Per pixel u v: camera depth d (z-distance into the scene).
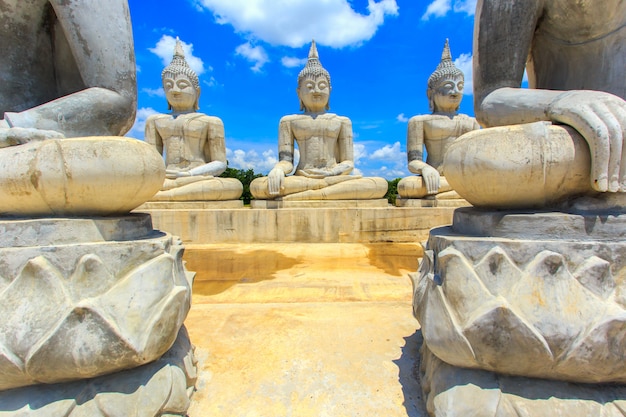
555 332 1.55
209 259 5.66
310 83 8.62
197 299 3.81
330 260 5.59
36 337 1.53
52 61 2.61
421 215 7.20
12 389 1.65
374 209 7.12
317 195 7.95
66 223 1.75
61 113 2.08
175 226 7.01
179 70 8.95
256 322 3.09
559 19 2.27
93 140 1.76
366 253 6.09
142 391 1.72
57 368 1.57
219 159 9.30
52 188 1.74
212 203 7.88
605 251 1.63
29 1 2.34
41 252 1.63
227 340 2.76
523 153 1.76
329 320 3.12
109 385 1.69
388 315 3.23
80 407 1.61
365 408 2.01
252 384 2.21
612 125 1.66
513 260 1.68
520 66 2.29
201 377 2.28
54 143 1.73
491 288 1.68
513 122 2.15
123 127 2.41
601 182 1.68
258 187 7.98
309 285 4.28
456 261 1.76
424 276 2.18
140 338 1.65
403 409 2.01
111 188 1.81
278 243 7.04
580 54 2.36
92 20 2.16
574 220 1.74
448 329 1.72
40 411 1.57
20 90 2.44
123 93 2.31
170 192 7.72
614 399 1.62
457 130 8.76
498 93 2.26
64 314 1.55
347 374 2.31
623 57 2.19
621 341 1.53
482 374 1.75
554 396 1.64
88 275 1.63
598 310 1.56
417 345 2.66
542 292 1.60
